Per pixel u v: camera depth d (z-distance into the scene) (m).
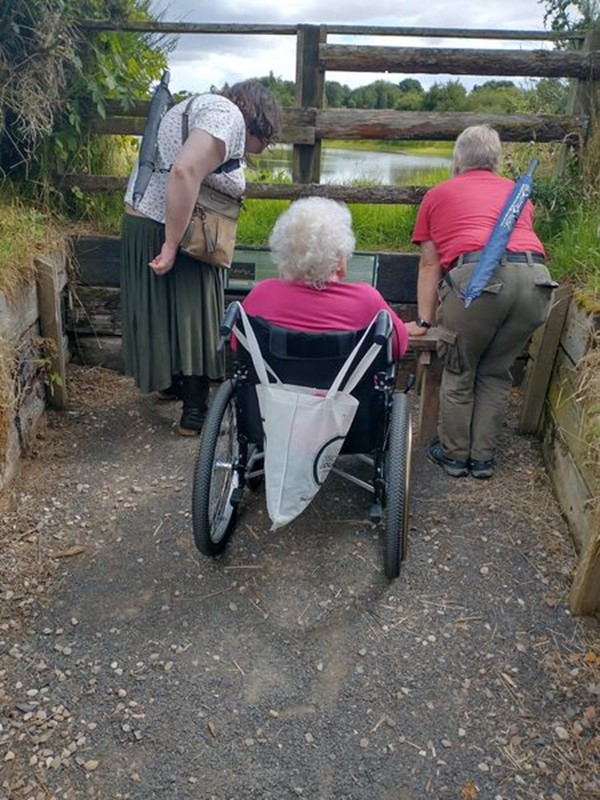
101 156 4.10
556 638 2.23
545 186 3.69
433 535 2.70
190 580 2.45
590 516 2.45
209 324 3.14
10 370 2.79
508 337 2.83
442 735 1.91
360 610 2.34
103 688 2.02
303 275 2.21
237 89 2.91
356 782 1.78
